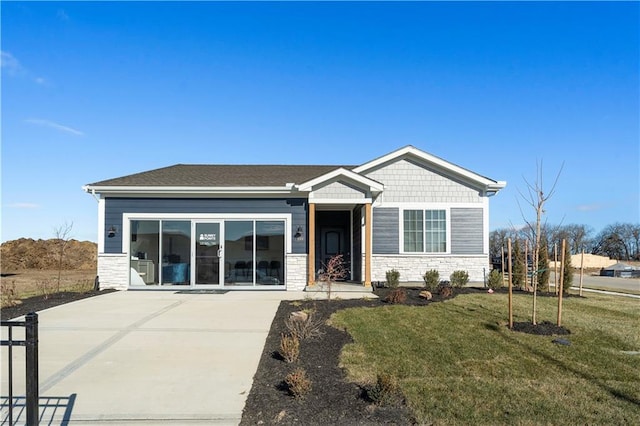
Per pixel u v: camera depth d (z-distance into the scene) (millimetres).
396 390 5324
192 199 15016
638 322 9602
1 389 5707
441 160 16016
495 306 11266
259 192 14828
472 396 5262
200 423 4723
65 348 7410
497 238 50188
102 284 14727
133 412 4980
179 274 14875
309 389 5348
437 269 16031
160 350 7328
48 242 38062
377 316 9781
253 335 8281
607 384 5707
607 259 55531
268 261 14938
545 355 6941
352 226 17703
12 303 11250
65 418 4836
